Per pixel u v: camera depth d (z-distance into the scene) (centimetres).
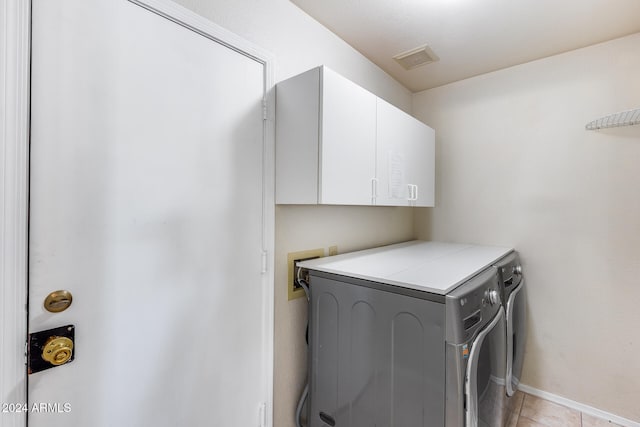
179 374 106
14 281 74
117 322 91
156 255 100
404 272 125
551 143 201
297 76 130
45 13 77
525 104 211
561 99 197
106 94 88
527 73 210
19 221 74
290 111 133
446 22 165
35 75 76
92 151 85
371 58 205
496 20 162
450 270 130
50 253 79
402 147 180
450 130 247
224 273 120
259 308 134
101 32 87
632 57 175
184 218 107
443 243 239
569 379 194
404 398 107
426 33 176
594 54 186
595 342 186
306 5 151
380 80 219
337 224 181
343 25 167
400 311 108
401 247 212
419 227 266
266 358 136
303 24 155
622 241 177
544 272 204
